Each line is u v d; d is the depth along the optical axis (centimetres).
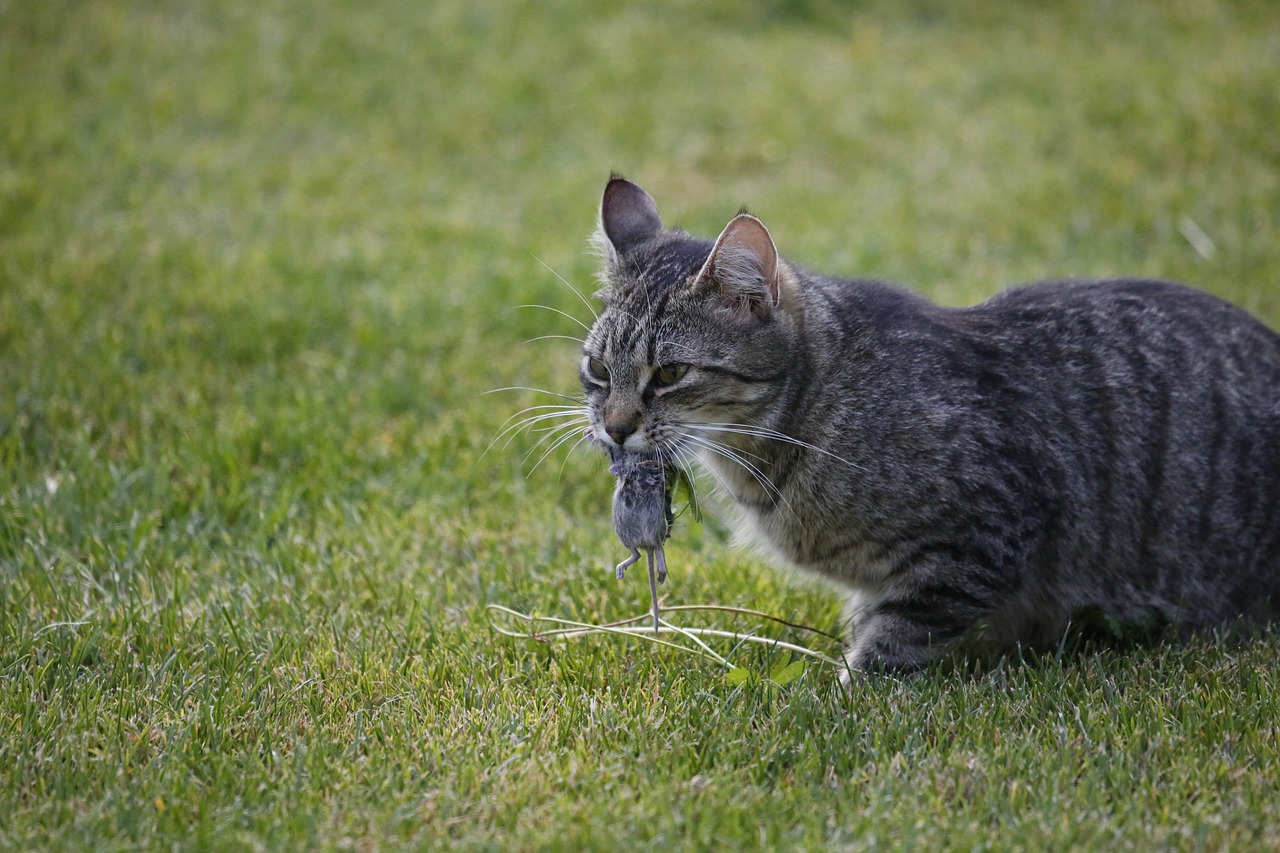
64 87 1442
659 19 1659
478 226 1198
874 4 1714
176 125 1389
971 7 1698
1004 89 1473
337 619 651
